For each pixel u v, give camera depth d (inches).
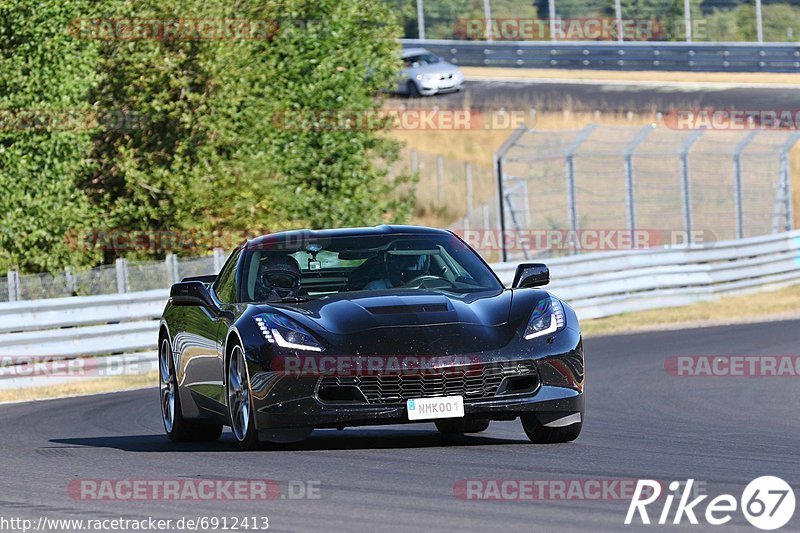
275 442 919.7
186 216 2805.1
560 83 5349.4
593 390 1427.2
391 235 1037.2
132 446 1051.3
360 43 3312.0
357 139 3243.1
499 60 5762.8
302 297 964.0
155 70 2770.7
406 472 783.1
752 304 2669.8
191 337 1046.4
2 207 2447.1
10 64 2447.1
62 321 1913.1
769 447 895.7
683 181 2955.2
